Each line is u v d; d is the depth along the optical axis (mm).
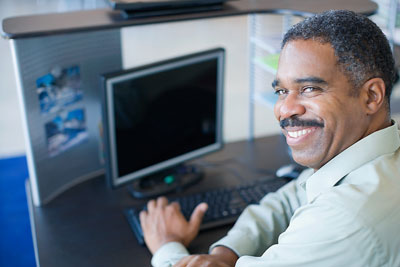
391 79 883
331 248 824
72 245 1371
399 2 1714
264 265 888
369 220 807
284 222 1279
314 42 838
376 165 893
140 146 1564
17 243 2348
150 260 1306
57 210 1556
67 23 1420
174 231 1334
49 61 1538
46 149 1589
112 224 1467
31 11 5801
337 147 895
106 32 1680
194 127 1675
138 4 1442
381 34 864
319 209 850
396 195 848
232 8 1557
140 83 1493
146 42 5297
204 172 1758
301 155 917
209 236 1396
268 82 1965
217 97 1694
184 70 1573
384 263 816
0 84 4184
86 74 1671
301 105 871
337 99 847
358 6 1558
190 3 1491
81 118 1695
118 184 1552
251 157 1873
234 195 1551
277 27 2119
